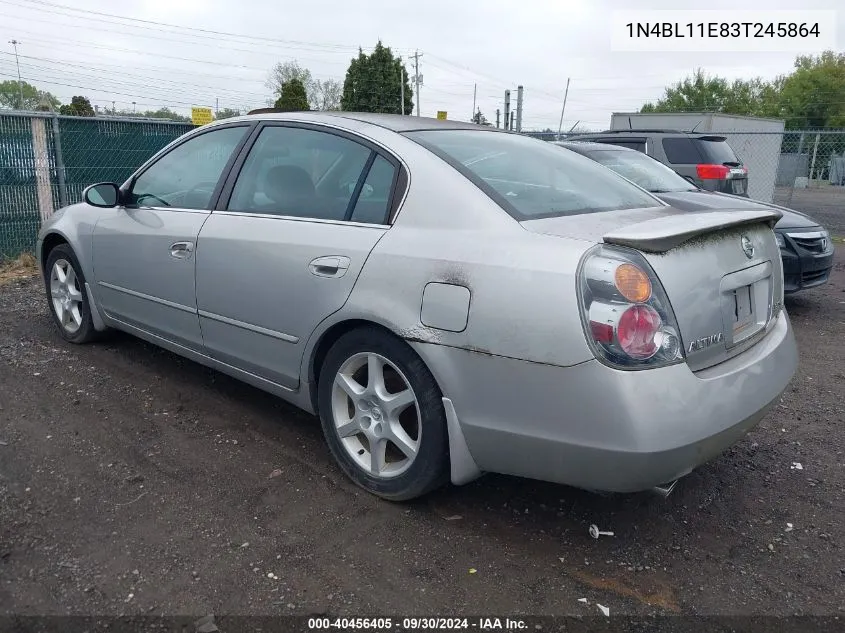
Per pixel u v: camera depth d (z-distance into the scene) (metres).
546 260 2.48
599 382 2.35
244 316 3.49
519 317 2.48
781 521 3.08
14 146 8.55
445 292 2.68
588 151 7.68
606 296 2.37
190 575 2.57
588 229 2.63
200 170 3.98
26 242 8.77
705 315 2.56
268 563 2.65
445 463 2.86
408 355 2.83
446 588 2.56
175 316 3.96
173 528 2.86
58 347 4.99
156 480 3.23
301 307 3.19
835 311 7.07
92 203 4.28
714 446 2.50
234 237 3.50
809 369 5.17
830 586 2.64
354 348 3.04
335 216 3.19
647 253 2.45
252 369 3.57
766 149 17.67
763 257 3.01
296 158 3.49
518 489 3.25
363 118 3.49
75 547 2.71
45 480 3.19
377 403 3.03
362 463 3.15
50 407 3.97
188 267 3.76
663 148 9.20
